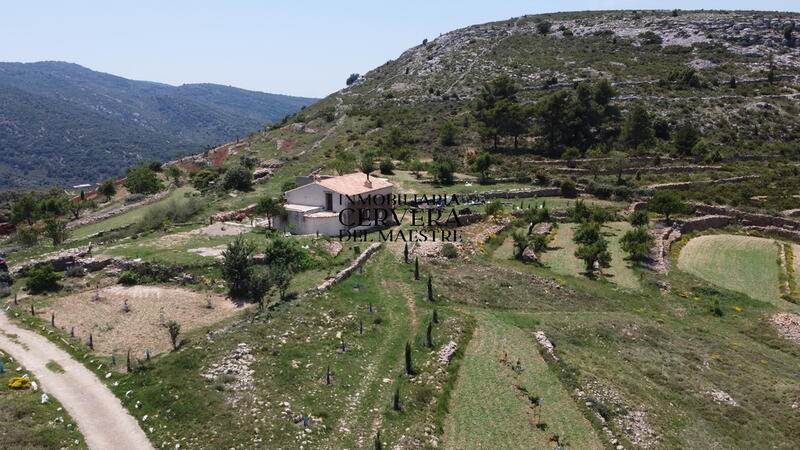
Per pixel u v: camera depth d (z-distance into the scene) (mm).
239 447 26625
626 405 35906
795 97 133750
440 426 31078
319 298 45281
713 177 98188
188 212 71938
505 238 71688
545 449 29984
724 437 34344
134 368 32594
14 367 33250
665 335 48031
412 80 184875
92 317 42156
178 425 27875
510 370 38188
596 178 98938
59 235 62906
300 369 34469
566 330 46781
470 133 126125
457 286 53156
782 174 99250
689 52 166750
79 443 26203
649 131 115312
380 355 38219
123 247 56875
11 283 48781
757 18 174250
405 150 110188
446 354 38750
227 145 147875
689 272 64312
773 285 61406
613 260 65875
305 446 27438
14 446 24906
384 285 51250
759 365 44219
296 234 65375
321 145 126000
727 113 128000
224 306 45094
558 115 116812
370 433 29531
